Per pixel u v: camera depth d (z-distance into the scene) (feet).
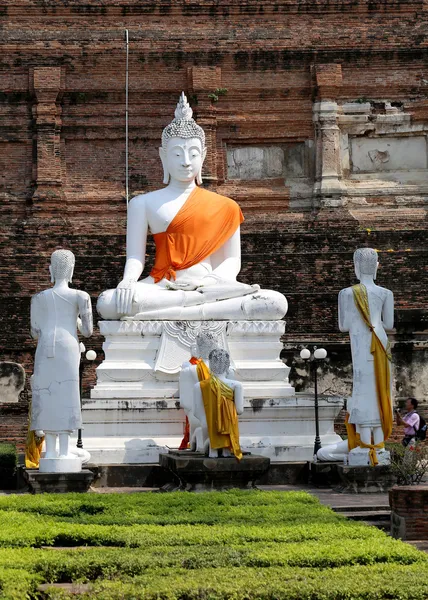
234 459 70.85
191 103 136.36
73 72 135.64
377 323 78.02
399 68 137.80
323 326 122.21
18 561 45.32
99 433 86.02
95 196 134.21
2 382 112.47
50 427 73.67
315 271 127.95
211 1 136.67
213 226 98.73
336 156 136.56
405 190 137.18
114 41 135.64
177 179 99.45
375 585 41.24
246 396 90.53
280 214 136.05
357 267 79.87
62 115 135.54
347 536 52.16
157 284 96.73
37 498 64.95
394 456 74.84
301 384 115.24
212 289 94.68
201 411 72.90
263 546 49.42
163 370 90.99
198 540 50.98
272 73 137.18
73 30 135.95
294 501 64.39
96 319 121.90
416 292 126.31
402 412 112.16
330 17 137.59
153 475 82.12
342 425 113.50
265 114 137.08
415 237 131.13
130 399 87.97
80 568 45.16
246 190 136.15
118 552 47.73
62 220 132.36
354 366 77.82
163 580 42.06
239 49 136.46
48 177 133.49
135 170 135.74
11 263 126.93
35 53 135.03
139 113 136.15
